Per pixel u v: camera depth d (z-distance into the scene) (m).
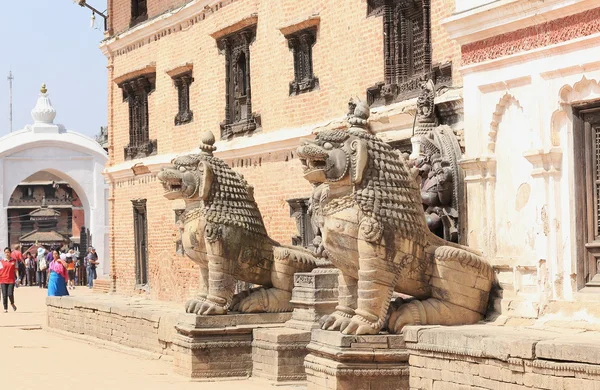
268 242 17.42
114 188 31.36
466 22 14.42
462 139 15.20
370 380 13.03
